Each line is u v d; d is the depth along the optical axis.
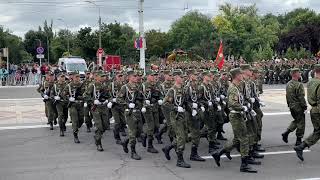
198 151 11.51
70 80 13.10
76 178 8.93
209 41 62.44
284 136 11.83
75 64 36.50
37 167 9.90
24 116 18.36
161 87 12.16
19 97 26.41
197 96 10.95
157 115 12.39
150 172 9.34
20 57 74.44
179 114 9.73
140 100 10.91
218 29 65.12
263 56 55.81
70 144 12.54
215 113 11.71
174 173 9.23
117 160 10.54
